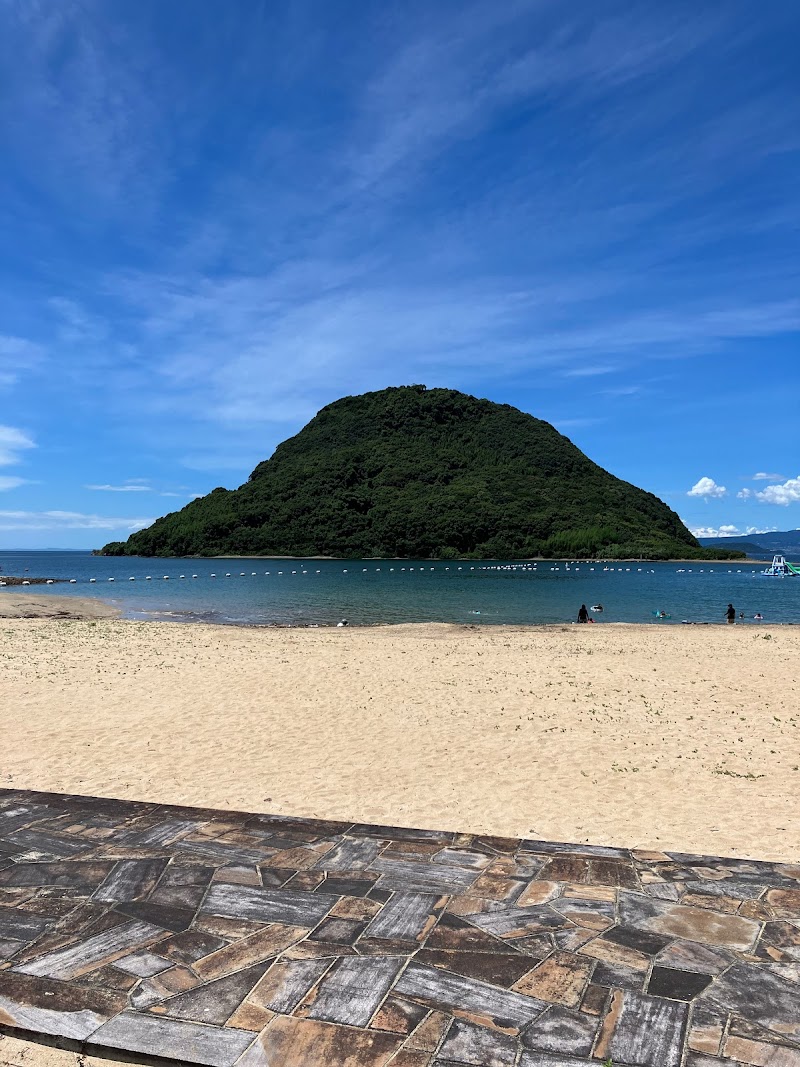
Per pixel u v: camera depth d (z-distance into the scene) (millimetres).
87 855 3742
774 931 2963
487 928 2992
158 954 2805
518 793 7652
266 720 10883
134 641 20125
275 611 35125
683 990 2555
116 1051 2275
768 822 6727
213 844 3896
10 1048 2348
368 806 7207
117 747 9414
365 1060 2203
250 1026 2367
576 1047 2262
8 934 2957
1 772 8328
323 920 3064
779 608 38656
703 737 9961
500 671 15250
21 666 15289
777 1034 2324
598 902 3225
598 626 26625
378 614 33875
